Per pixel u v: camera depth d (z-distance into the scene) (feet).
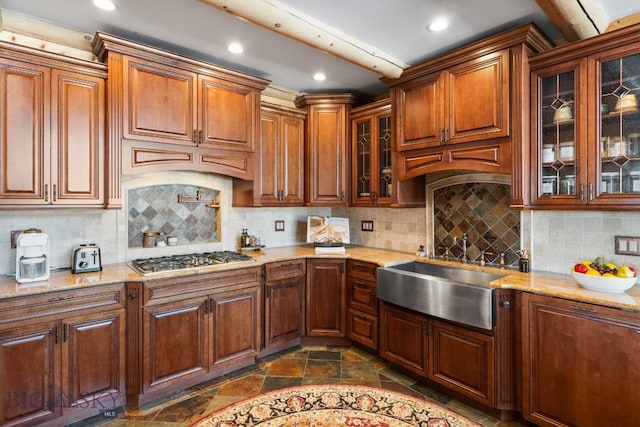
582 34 6.99
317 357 10.12
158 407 7.54
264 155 10.94
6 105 6.73
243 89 9.93
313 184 11.82
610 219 7.36
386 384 8.58
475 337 7.43
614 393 5.78
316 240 12.07
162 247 9.98
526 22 7.31
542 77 7.29
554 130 7.20
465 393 7.59
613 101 6.47
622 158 6.36
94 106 7.67
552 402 6.49
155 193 10.02
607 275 6.31
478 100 7.86
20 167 6.88
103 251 8.90
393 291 8.94
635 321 5.56
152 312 7.68
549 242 8.27
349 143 11.85
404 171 9.56
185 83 8.80
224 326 8.91
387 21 7.27
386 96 12.22
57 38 7.91
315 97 11.66
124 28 7.84
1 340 6.10
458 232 10.00
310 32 7.18
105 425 6.91
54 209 7.52
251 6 6.26
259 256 10.34
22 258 6.91
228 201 11.31
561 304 6.36
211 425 6.85
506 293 7.09
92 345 7.07
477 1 6.55
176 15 7.23
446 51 8.64
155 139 8.32
